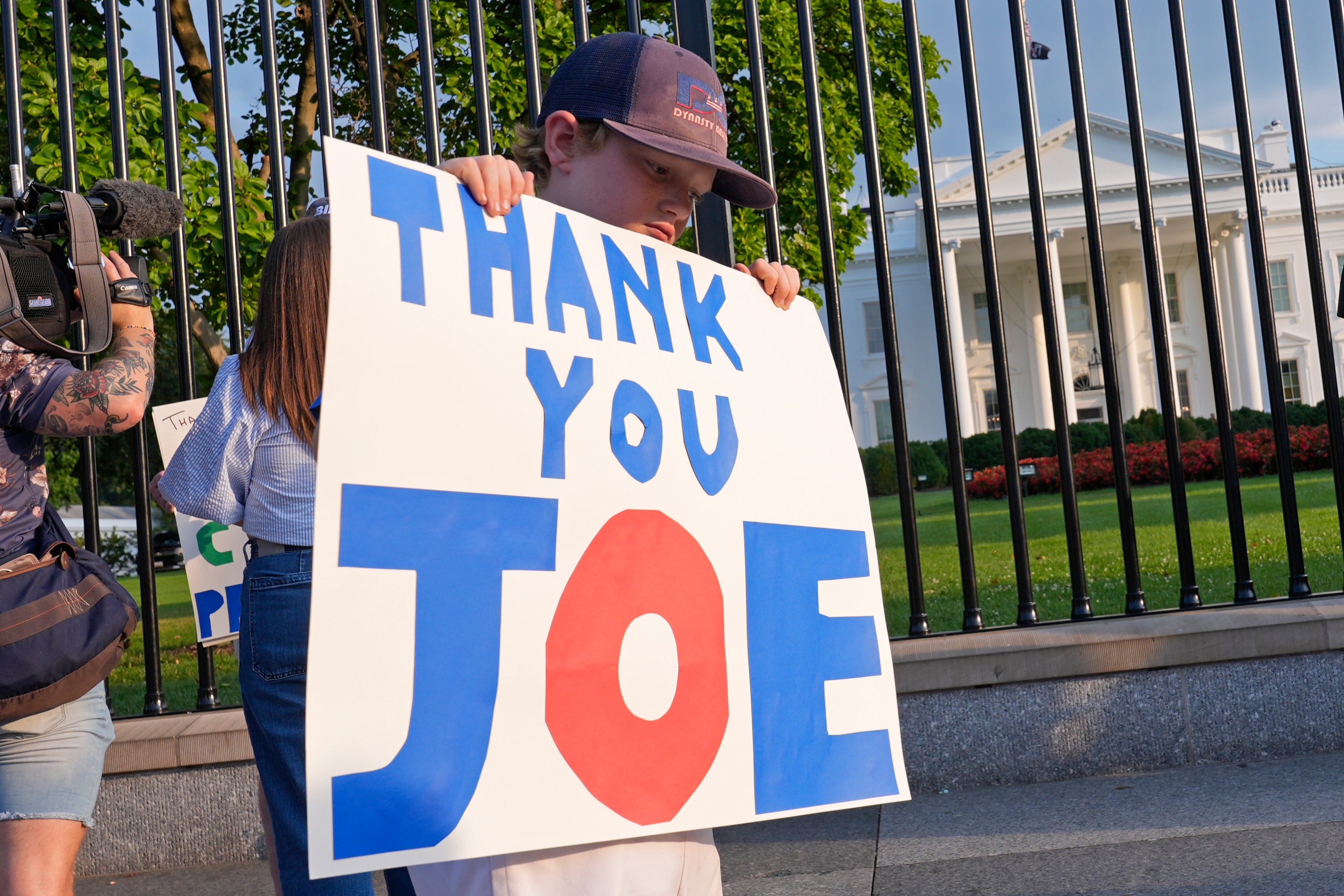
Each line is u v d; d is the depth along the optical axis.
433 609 0.98
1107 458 24.77
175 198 2.01
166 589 16.28
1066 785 3.07
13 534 1.70
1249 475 22.61
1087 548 10.97
